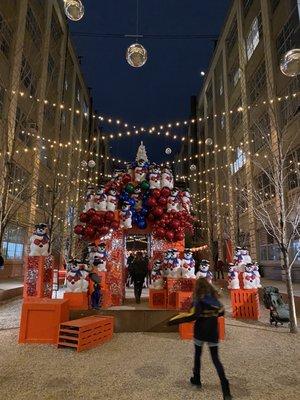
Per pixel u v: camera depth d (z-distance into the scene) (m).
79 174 31.61
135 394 4.53
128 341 7.46
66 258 22.67
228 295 16.25
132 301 11.78
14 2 21.08
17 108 20.95
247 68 26.86
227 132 31.61
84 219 10.37
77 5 5.77
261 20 24.27
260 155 22.36
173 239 10.93
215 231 35.56
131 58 6.88
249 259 10.88
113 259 10.96
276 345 7.21
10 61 20.22
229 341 7.55
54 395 4.48
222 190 34.03
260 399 4.41
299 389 4.76
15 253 21.30
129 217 10.73
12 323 9.09
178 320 4.95
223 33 34.16
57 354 6.38
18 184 20.19
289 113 18.89
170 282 9.84
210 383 4.95
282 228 9.66
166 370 5.50
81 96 41.91
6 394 4.50
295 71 6.18
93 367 5.64
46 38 26.53
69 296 9.00
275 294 9.69
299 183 15.00
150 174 11.02
